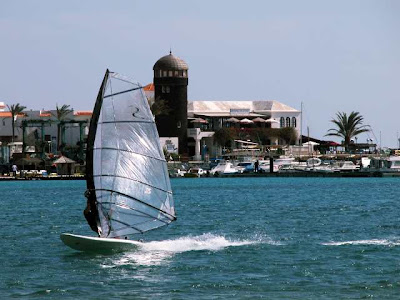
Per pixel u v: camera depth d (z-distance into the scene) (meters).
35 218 89.06
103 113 54.91
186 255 55.19
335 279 47.22
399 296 43.12
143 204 56.25
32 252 58.31
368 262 52.41
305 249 58.31
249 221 82.50
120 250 55.84
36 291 44.69
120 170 55.38
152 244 58.72
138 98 56.22
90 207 54.78
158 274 48.81
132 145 55.84
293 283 46.25
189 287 45.34
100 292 44.28
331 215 89.25
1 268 51.44
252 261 53.03
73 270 50.22
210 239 64.75
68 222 83.50
